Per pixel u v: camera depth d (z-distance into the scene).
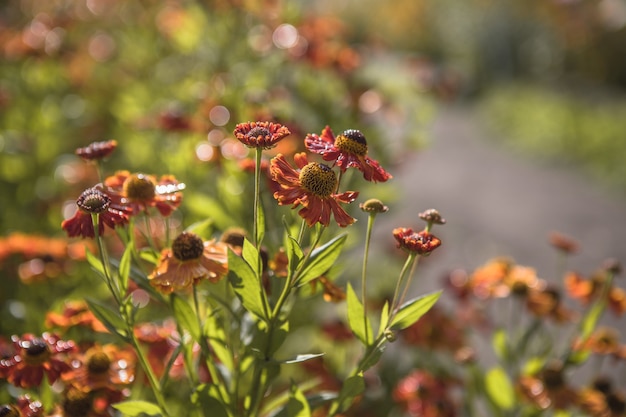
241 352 2.03
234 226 2.75
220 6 4.03
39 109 4.42
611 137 11.91
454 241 7.86
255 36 4.06
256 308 1.80
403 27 21.34
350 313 1.88
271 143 1.63
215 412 1.92
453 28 20.77
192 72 4.31
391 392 3.07
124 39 5.25
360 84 4.00
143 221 3.09
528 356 3.14
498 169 11.27
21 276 2.89
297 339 3.83
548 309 2.88
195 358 2.26
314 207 1.66
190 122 3.16
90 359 2.05
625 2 16.67
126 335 1.87
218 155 2.88
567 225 8.64
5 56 4.77
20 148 4.14
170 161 3.16
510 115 14.31
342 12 19.95
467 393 3.01
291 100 3.77
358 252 4.66
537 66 19.02
